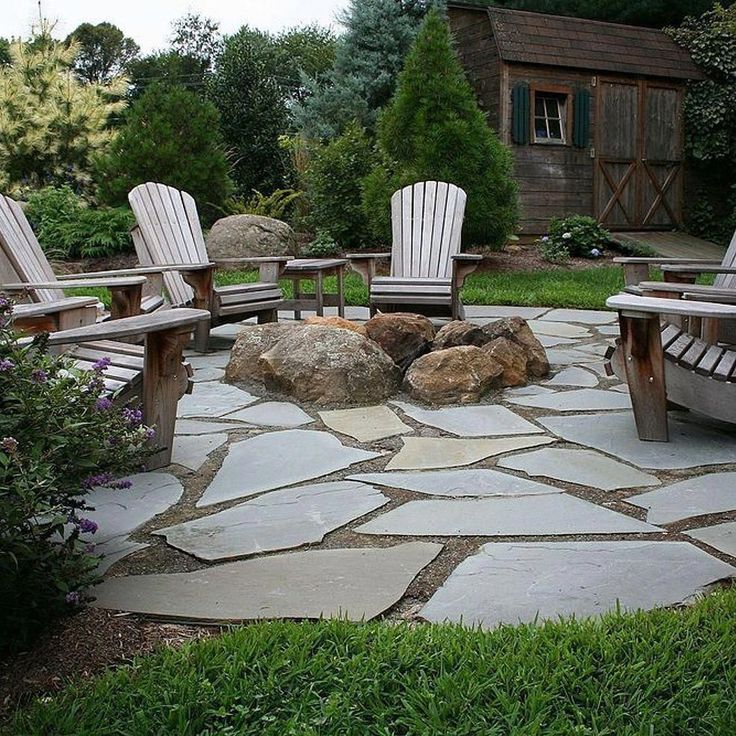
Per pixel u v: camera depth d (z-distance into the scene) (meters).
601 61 13.91
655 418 3.71
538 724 1.60
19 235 5.04
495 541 2.60
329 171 11.93
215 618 2.11
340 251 12.05
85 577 2.23
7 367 1.98
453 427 4.01
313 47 28.98
